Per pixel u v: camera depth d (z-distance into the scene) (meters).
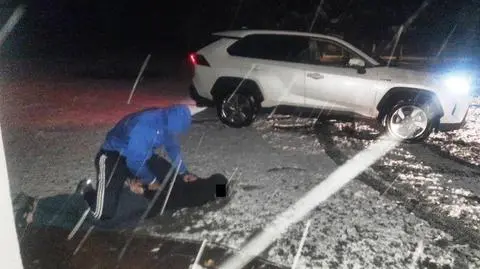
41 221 3.69
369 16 19.02
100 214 3.69
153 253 3.32
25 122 7.25
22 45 20.62
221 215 3.94
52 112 8.07
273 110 7.02
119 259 3.22
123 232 3.60
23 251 3.24
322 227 3.76
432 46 20.19
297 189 4.60
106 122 7.40
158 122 3.66
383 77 6.47
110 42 24.05
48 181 4.66
